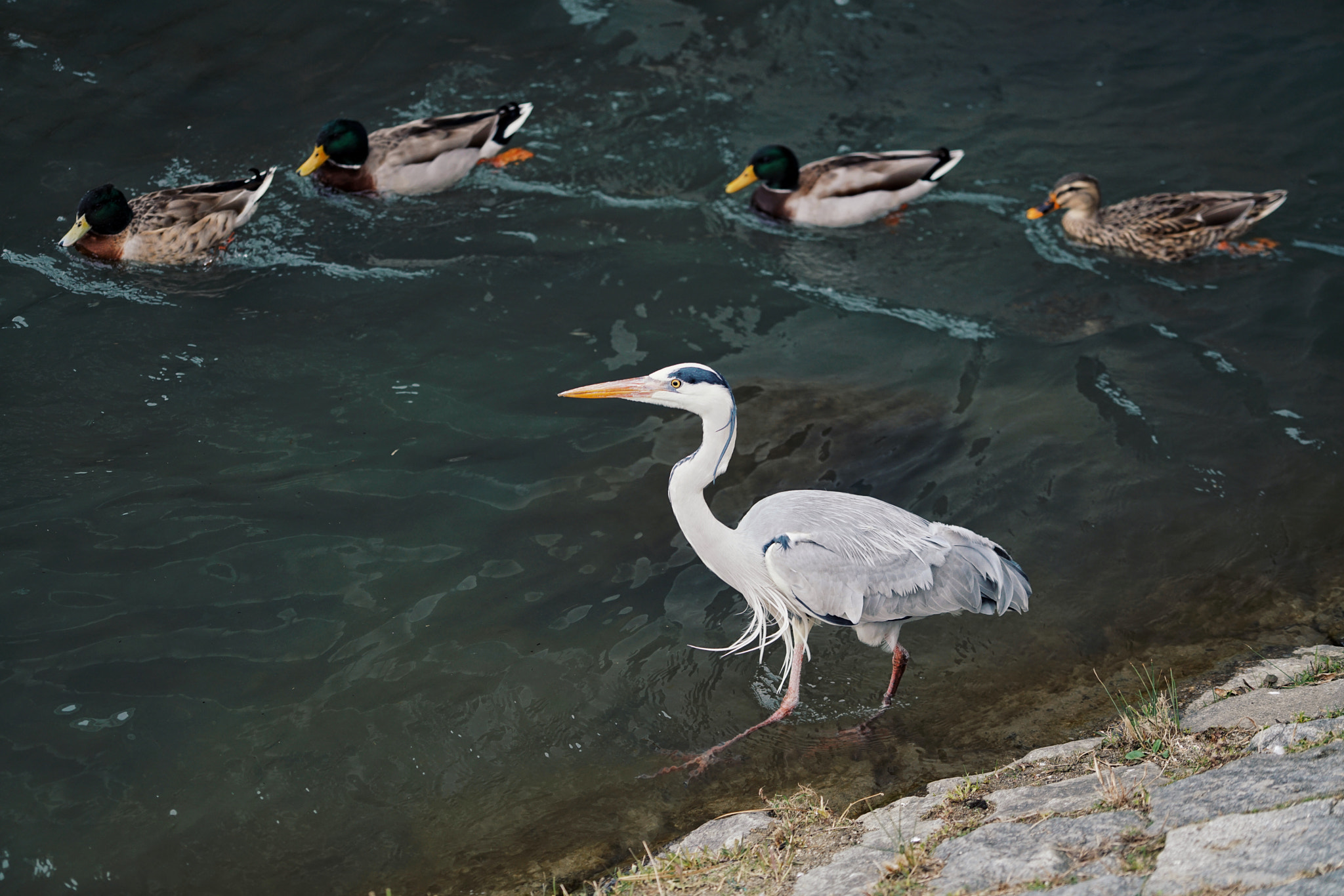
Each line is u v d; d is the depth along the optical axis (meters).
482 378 8.16
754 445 7.59
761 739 5.65
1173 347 8.60
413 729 5.62
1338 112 11.48
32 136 10.58
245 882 4.91
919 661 6.16
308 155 10.77
